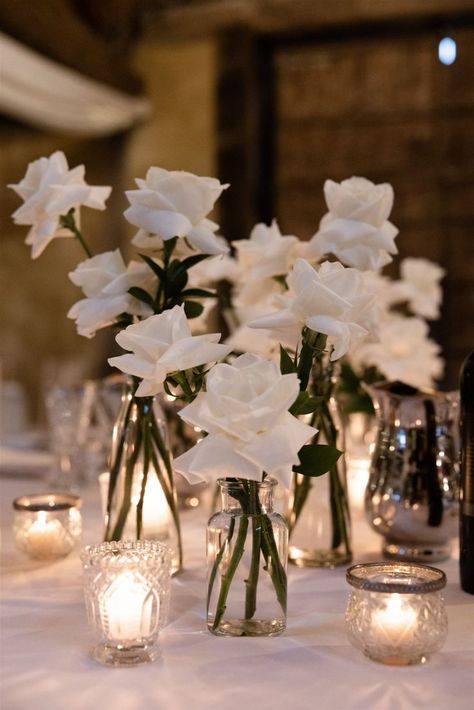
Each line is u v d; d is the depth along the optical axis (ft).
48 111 15.96
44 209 4.13
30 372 18.81
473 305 17.22
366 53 17.66
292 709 2.74
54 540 4.44
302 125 18.11
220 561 3.36
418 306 6.68
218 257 4.35
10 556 4.58
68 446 6.58
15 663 3.12
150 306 3.90
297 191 18.20
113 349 18.31
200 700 2.81
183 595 3.91
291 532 4.42
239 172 17.80
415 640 3.03
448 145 17.28
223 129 17.89
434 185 17.39
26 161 18.70
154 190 3.76
